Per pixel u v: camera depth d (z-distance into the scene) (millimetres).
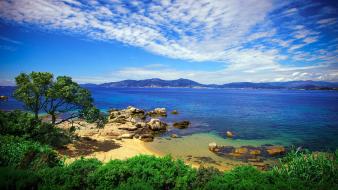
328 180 9852
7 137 14984
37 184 8359
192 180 9461
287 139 36344
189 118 57250
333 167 10242
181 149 29953
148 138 34594
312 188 8578
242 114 65062
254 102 109625
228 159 26141
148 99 124312
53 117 28109
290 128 45000
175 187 9250
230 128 44688
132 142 32344
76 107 29719
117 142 31250
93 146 27953
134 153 26938
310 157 11258
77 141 28672
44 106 27688
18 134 20969
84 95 28625
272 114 65250
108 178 9016
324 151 29922
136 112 62625
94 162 10445
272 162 25203
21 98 25562
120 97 139000
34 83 25906
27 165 11656
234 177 9148
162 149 29797
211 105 91812
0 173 8164
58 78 27922
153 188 8664
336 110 76000
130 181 9117
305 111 73188
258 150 29703
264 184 8664
